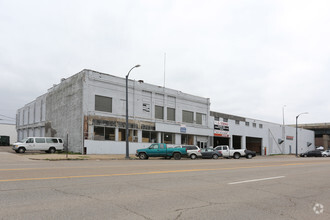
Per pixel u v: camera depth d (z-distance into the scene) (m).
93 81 31.72
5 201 6.34
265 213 6.07
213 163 19.86
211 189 8.63
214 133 45.12
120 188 8.27
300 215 6.01
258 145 56.66
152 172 12.45
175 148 27.70
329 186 9.98
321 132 84.75
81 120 30.58
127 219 5.25
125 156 28.69
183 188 8.62
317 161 26.17
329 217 5.91
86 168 13.59
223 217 5.62
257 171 14.45
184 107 41.31
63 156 25.27
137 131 34.94
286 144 64.75
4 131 55.94
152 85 37.44
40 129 41.53
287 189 9.12
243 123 52.03
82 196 7.03
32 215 5.32
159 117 38.03
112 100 33.16
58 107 36.25
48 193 7.27
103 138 31.88
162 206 6.30
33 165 14.99
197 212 5.91
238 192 8.30
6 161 18.59
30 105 46.06
